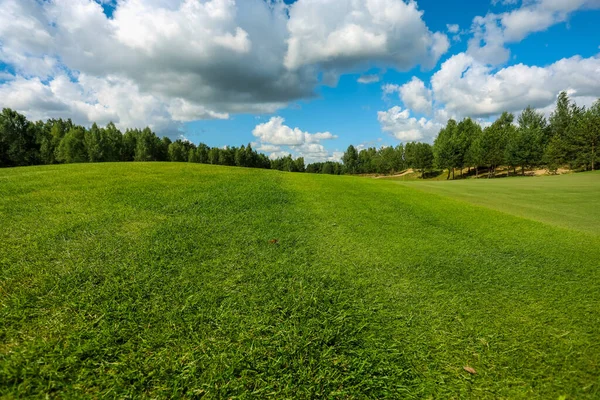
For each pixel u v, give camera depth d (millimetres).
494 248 6035
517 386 2350
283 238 5770
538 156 57156
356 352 2682
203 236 5492
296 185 12359
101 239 4938
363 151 103875
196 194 9039
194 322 2951
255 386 2275
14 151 52438
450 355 2689
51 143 57750
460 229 7531
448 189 17594
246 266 4359
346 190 12312
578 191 17547
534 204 13102
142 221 6098
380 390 2299
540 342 2883
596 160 50062
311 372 2424
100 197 7805
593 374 2467
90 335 2672
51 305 3057
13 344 2490
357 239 6137
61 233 5059
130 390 2160
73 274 3697
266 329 2916
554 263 5184
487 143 59500
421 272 4602
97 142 55469
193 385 2248
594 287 4164
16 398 2025
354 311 3355
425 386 2344
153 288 3535
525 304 3652
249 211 7668
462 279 4391
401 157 87250
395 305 3555
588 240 6855
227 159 82562
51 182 9445
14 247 4367
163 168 14805
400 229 7164
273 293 3625
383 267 4727
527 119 72938
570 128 60375
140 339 2678
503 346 2822
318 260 4820
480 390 2312
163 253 4562
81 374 2264
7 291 3242
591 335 3006
